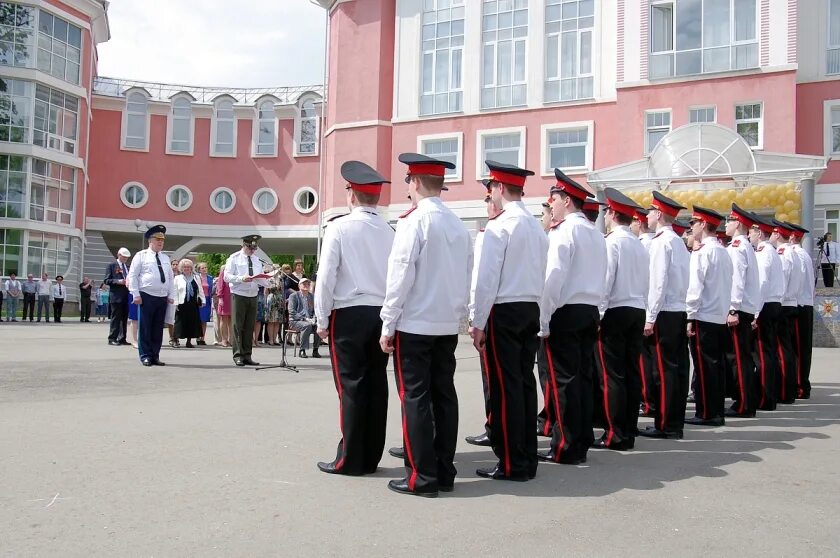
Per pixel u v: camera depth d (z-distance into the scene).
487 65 31.52
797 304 10.80
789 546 4.30
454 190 31.70
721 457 6.75
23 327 25.28
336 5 34.50
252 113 42.91
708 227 8.70
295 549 4.04
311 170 42.31
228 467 5.72
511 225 5.93
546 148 30.25
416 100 32.53
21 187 34.91
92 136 42.25
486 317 5.81
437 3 32.38
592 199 7.18
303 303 15.11
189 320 17.30
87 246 42.00
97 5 37.97
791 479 5.88
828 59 26.97
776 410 9.91
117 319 17.30
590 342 6.64
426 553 4.05
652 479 5.86
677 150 23.77
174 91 43.19
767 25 26.22
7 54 34.69
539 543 4.27
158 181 42.88
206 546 4.03
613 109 29.16
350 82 33.78
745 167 22.98
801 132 27.11
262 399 8.95
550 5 30.38
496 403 5.84
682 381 7.86
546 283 6.36
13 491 4.90
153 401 8.56
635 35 28.08
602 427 8.18
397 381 5.45
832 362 16.12
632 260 7.23
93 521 4.38
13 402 8.21
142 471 5.48
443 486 5.41
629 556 4.10
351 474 5.73
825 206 26.83
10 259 34.72
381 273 5.93
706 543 4.33
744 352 9.21
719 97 26.77
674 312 7.80
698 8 27.23
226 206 43.06
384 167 33.06
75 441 6.35
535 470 5.93
